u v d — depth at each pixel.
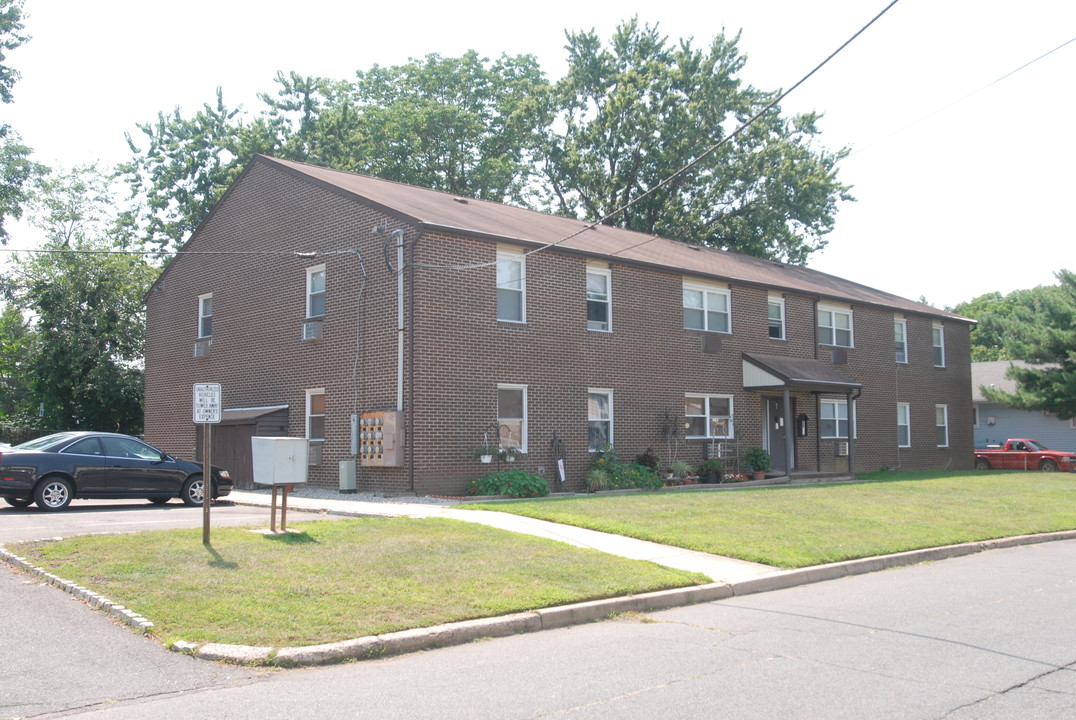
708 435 25.56
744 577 11.09
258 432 22.47
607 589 9.82
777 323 28.14
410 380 19.33
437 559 10.79
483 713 5.96
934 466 33.25
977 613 9.48
